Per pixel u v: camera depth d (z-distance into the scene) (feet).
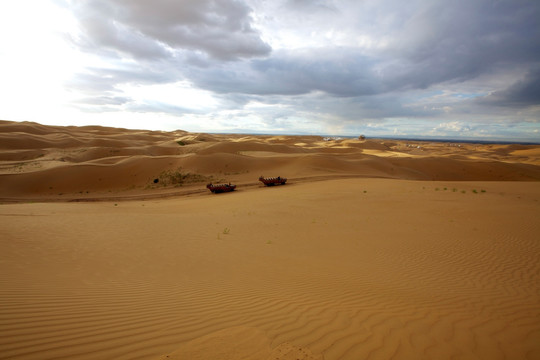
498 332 14.01
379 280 21.99
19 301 15.11
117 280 20.51
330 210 53.42
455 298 18.65
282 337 12.66
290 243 33.24
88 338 11.93
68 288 17.99
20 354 10.41
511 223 40.37
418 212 49.19
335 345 12.07
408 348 12.05
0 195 115.55
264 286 20.04
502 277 23.22
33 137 259.80
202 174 140.46
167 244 32.14
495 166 205.36
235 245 32.32
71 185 128.47
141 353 10.96
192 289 19.20
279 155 183.93
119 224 41.60
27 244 28.55
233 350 11.37
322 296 18.21
